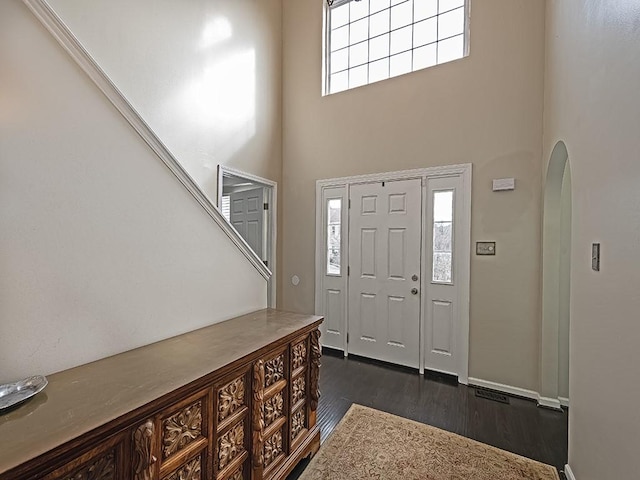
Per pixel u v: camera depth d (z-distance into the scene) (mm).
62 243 1136
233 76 3354
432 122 3148
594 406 1389
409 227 3287
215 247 1794
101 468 874
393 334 3385
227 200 4676
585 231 1542
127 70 2404
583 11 1627
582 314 1560
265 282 2203
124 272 1339
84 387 1033
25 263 1041
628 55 1106
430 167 3156
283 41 4121
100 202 1250
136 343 1390
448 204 3088
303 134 3963
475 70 2938
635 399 1045
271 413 1564
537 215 2689
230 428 1316
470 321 2951
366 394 2723
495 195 2850
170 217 1535
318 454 1918
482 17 2912
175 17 2748
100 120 1245
